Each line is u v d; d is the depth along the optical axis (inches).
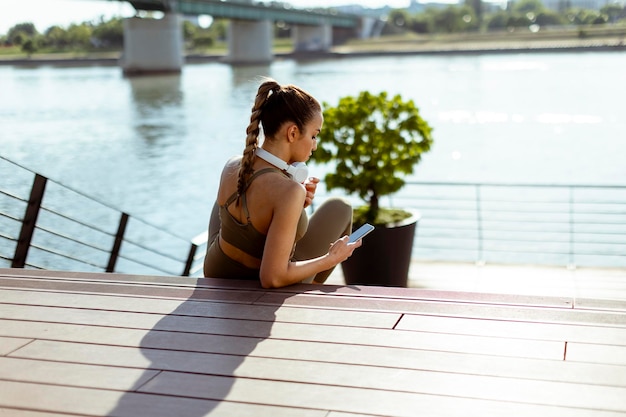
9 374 81.4
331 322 93.0
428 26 5728.3
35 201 154.4
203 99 1851.6
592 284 248.2
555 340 85.8
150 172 927.7
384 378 77.6
